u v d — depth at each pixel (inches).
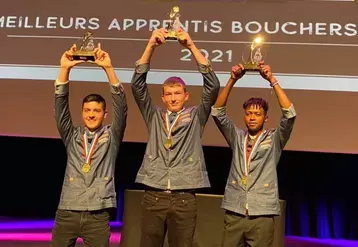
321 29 132.8
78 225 93.6
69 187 95.2
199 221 115.6
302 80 129.6
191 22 136.0
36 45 136.7
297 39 132.6
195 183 94.3
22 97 133.3
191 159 96.0
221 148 184.5
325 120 126.9
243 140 99.1
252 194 93.7
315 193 188.7
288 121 98.0
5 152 197.6
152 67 133.6
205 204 116.1
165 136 97.3
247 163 96.0
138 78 100.0
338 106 127.6
